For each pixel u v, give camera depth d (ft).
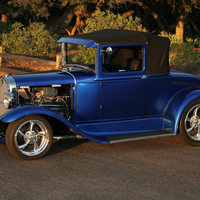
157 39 19.19
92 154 18.16
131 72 18.81
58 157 17.58
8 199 13.01
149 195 13.55
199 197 13.51
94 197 13.29
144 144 20.08
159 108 20.08
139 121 19.72
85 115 18.66
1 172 15.52
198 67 45.88
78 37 19.30
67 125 17.34
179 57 44.37
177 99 19.75
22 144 17.40
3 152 18.10
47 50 48.62
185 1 77.92
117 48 19.02
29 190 13.78
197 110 20.13
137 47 19.21
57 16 84.58
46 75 18.47
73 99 18.31
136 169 16.19
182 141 19.98
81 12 75.87
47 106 18.44
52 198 13.15
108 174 15.53
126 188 14.12
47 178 14.97
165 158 17.80
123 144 19.97
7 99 17.48
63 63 21.13
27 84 17.71
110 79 18.47
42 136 17.33
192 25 114.62
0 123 17.69
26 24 80.74
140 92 19.29
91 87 18.30
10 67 44.01
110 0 65.67
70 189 13.93
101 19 45.96
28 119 16.56
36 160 17.08
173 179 15.15
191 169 16.35
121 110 19.24
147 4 98.07
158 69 19.47
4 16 75.10
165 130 20.25
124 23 47.32
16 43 47.98
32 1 57.67
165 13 110.63
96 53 17.99
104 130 19.07
